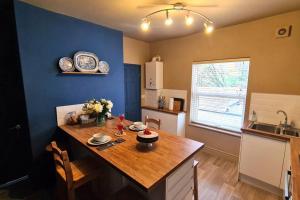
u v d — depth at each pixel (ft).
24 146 8.25
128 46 12.64
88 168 5.72
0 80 7.41
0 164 7.75
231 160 10.34
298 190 3.38
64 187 6.20
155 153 5.24
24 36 6.87
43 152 7.87
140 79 13.99
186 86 12.17
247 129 7.67
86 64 8.88
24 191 7.56
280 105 8.21
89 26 9.02
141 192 5.12
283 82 8.08
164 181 4.36
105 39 9.85
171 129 12.15
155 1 6.60
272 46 8.25
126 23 9.29
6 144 7.80
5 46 7.38
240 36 9.26
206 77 11.24
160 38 12.70
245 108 9.41
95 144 5.75
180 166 4.78
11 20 7.13
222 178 8.50
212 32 10.37
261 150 7.38
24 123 7.82
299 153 5.08
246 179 8.11
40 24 7.27
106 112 8.07
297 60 7.64
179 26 9.74
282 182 6.97
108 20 8.80
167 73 13.24
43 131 7.79
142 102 14.40
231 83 10.14
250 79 9.09
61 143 8.25
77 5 6.99
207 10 7.47
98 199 6.72
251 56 8.96
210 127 11.23
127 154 5.16
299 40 7.52
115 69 10.56
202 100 11.64
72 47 8.43
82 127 7.82
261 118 8.82
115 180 6.32
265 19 8.33
